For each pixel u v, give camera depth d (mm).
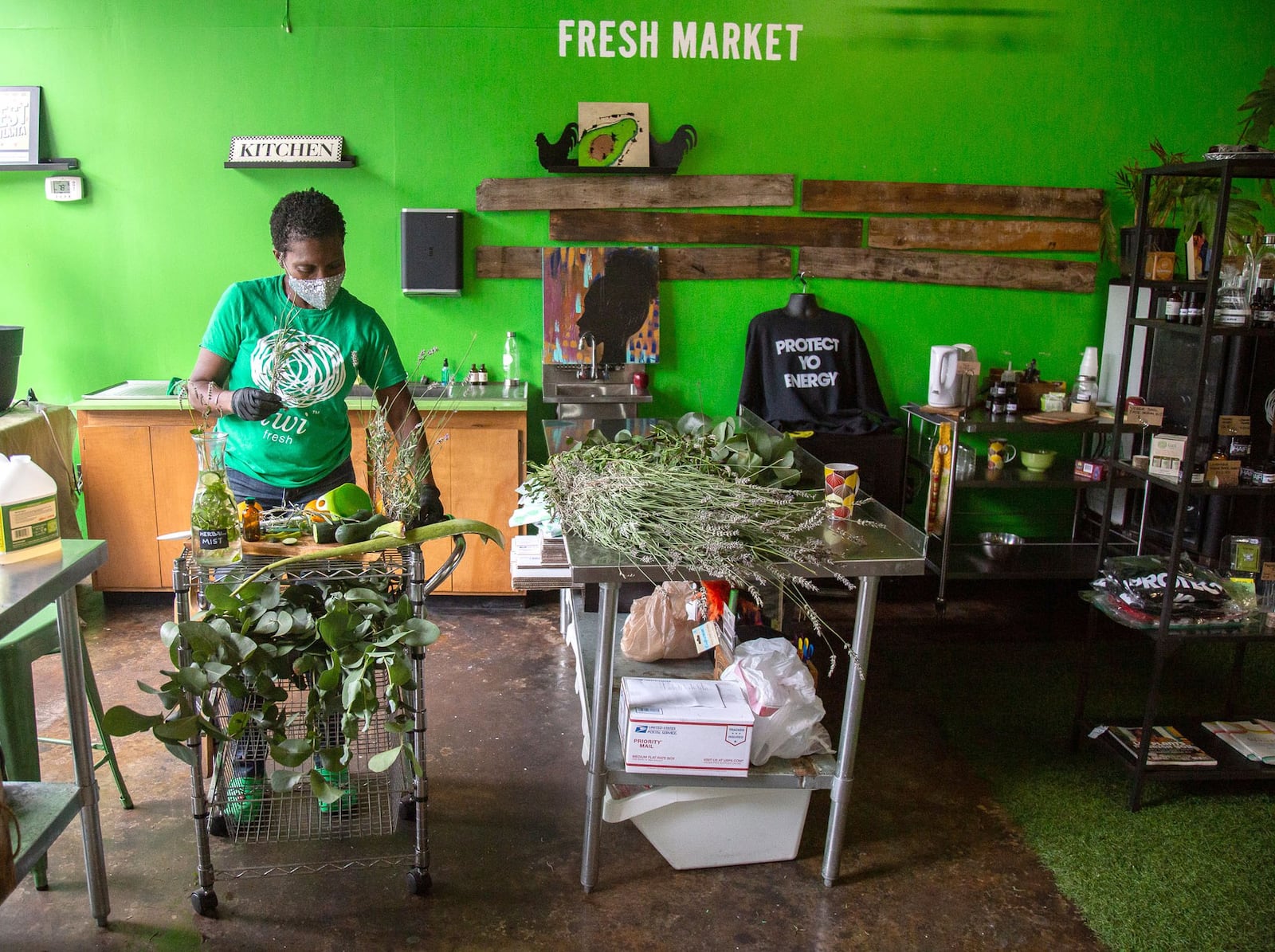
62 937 2352
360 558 2420
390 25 4465
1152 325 3076
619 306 4707
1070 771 3217
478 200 4613
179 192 4562
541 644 4188
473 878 2619
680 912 2506
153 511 4324
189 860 2652
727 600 2902
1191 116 4809
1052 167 4809
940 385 4668
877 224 4773
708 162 4688
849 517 2695
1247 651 4254
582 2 4500
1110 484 3281
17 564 2111
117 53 4430
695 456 2869
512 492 4410
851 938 2426
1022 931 2459
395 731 2271
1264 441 3371
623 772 2496
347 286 4699
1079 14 4664
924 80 4680
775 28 4582
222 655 2189
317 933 2395
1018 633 4410
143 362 4719
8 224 4570
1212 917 2514
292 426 2842
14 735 2396
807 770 2555
